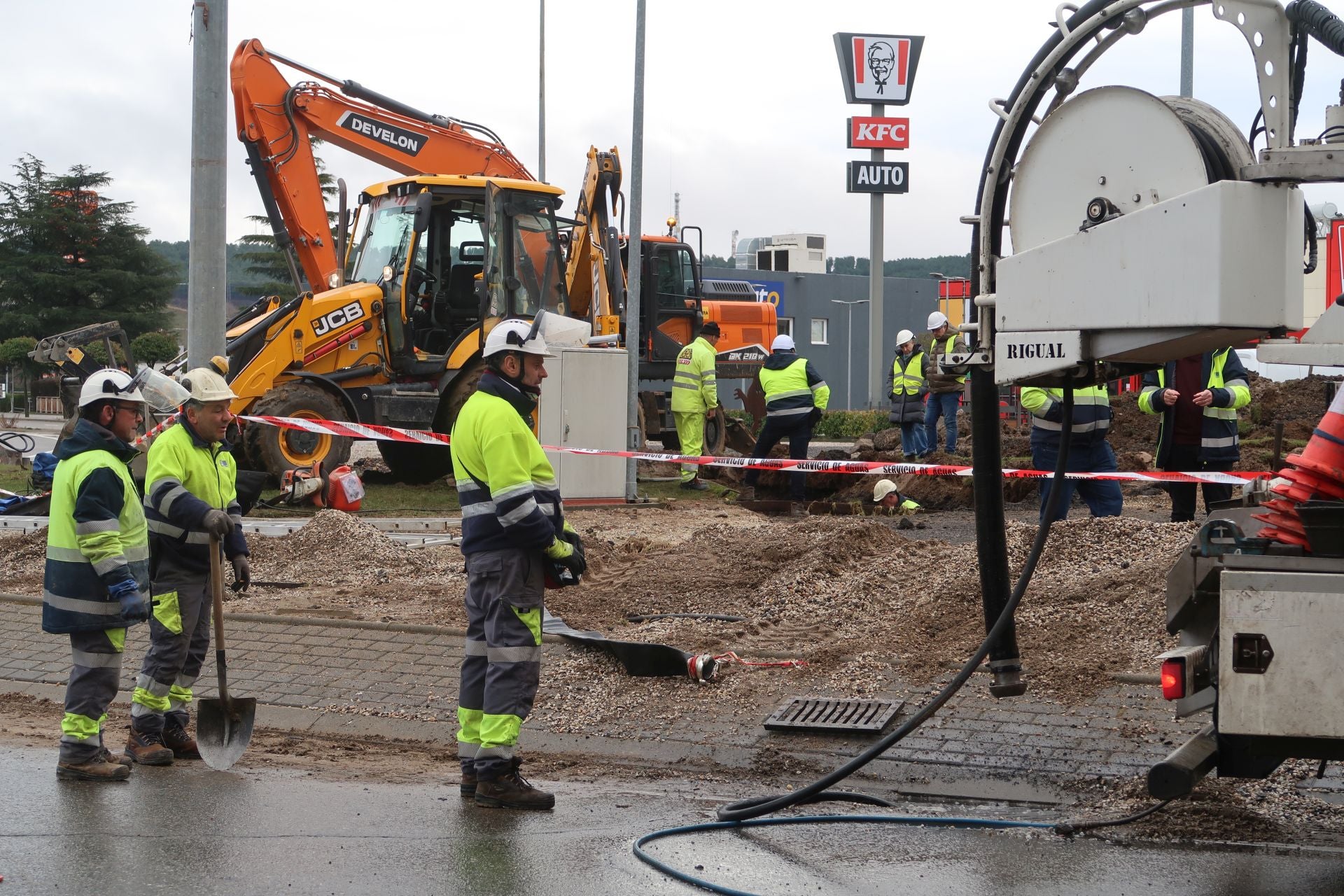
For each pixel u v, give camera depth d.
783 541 10.63
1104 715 6.71
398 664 8.31
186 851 5.12
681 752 6.76
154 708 6.80
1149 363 5.35
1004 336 5.32
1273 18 4.68
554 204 17.78
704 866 4.93
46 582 6.34
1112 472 10.75
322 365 16.73
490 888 4.70
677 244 22.47
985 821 5.46
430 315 17.48
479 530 5.99
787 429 16.64
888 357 54.72
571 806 5.89
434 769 6.70
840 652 8.05
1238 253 4.64
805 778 6.31
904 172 42.06
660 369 22.09
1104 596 8.30
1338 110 4.75
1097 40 5.10
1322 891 4.56
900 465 11.39
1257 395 20.58
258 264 73.81
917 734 6.68
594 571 10.76
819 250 62.44
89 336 15.56
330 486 15.43
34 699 8.22
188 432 6.95
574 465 16.02
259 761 6.80
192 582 6.85
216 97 11.88
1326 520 4.57
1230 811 5.48
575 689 7.70
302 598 10.06
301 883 4.73
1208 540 4.83
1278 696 4.50
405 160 18.69
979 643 7.92
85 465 6.23
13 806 5.79
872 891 4.62
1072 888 4.63
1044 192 5.21
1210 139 4.85
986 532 5.73
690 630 8.73
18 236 65.50
